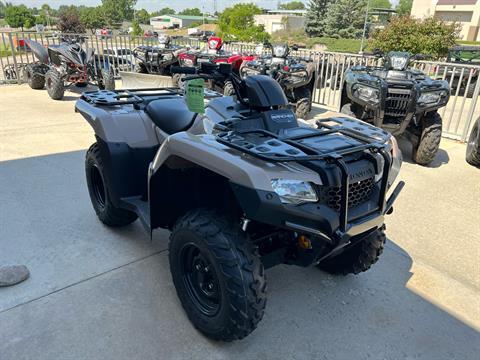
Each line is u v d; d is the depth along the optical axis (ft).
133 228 11.78
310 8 164.45
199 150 6.96
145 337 7.85
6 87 33.42
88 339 7.75
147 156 10.38
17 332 7.84
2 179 14.79
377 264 10.68
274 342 7.91
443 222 13.14
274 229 7.75
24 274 9.27
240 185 6.33
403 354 7.80
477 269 10.69
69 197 13.51
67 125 22.35
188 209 8.86
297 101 24.93
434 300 9.37
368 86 18.08
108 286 9.23
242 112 8.72
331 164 6.77
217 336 7.47
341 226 6.72
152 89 12.57
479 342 8.21
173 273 8.18
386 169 7.29
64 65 29.12
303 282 9.78
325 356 7.65
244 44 42.39
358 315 8.76
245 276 6.75
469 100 36.27
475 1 136.87
